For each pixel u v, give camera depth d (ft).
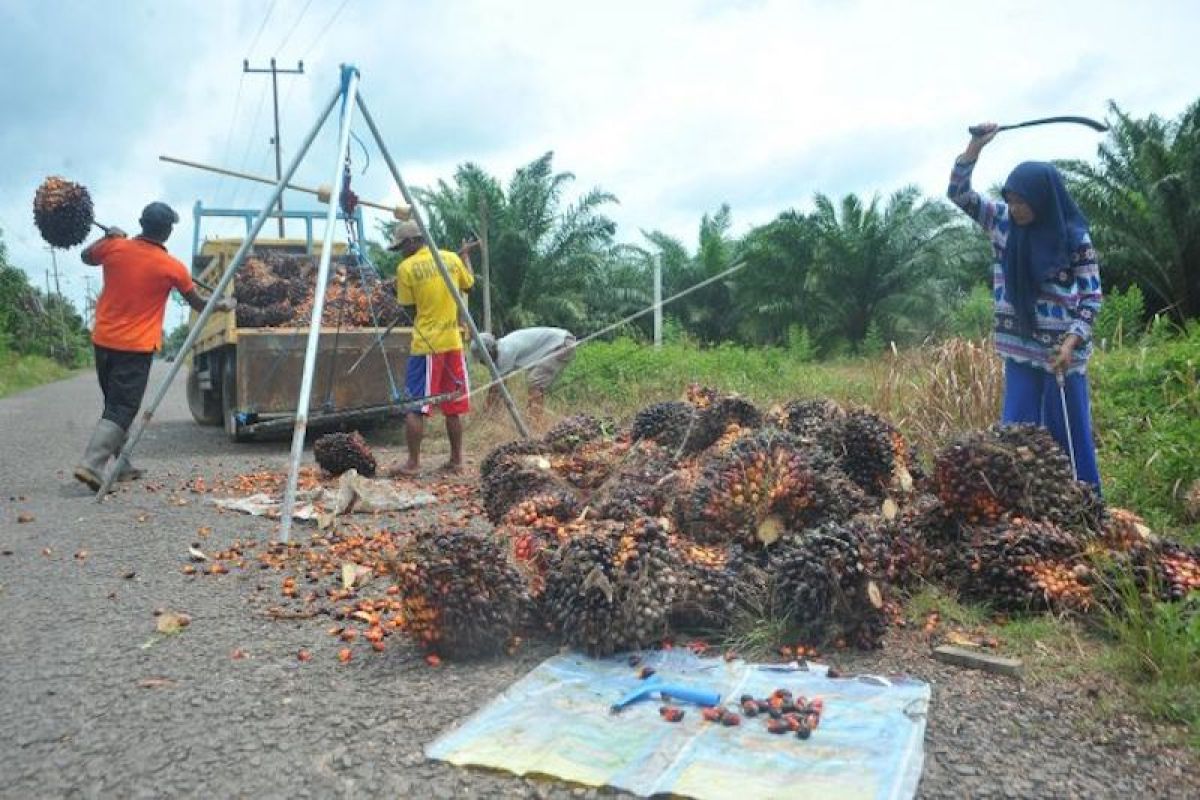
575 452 22.72
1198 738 10.71
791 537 15.46
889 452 19.17
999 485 16.28
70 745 11.16
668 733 10.88
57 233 27.50
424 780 10.14
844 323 107.45
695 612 14.28
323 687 12.73
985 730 11.16
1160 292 82.53
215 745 11.09
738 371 50.60
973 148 18.33
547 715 11.44
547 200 107.34
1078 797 9.71
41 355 173.17
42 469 32.96
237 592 17.13
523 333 39.42
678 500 17.04
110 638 14.73
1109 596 14.35
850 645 13.84
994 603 15.19
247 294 37.93
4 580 18.06
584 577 13.51
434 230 104.63
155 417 57.62
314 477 28.99
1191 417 25.63
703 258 125.08
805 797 9.40
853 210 105.91
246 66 113.70
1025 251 17.95
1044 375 18.24
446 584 13.41
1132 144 85.61
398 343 37.65
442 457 33.99
